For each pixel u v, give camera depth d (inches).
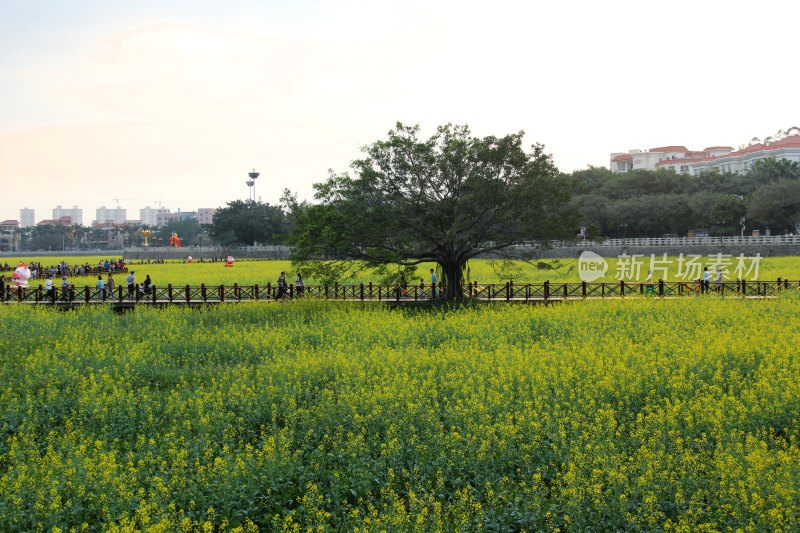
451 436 510.3
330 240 1207.6
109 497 422.9
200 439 527.8
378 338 918.4
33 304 1344.7
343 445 514.9
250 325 1045.2
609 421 536.7
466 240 1296.8
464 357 766.5
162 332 1000.9
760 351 728.3
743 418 534.0
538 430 522.0
